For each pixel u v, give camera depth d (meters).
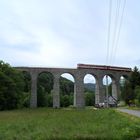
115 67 109.81
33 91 97.94
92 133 20.39
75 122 30.41
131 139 19.14
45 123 29.97
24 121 34.50
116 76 109.69
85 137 18.50
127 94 98.62
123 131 20.98
